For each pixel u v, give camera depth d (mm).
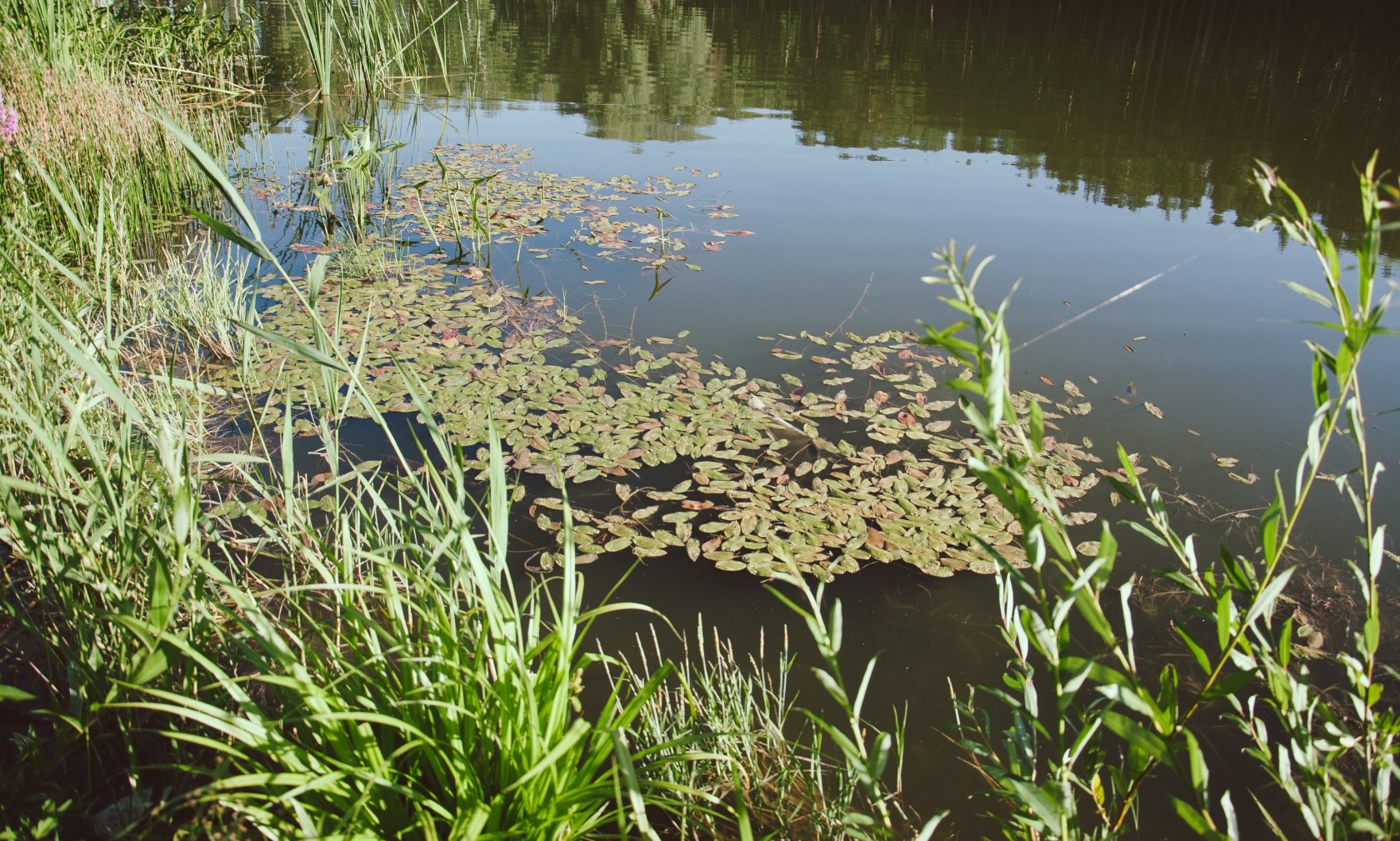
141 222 5680
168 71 8336
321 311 4762
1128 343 4766
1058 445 3736
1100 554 1245
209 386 2582
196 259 5332
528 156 8023
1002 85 11281
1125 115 9781
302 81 10094
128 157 5594
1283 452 3766
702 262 5746
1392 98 10398
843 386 4188
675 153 8328
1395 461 3730
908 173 7867
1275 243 6293
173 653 1817
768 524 3199
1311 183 7453
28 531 2006
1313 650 2711
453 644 1776
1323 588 2971
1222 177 7730
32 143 4684
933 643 2752
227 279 4652
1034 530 1284
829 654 1459
